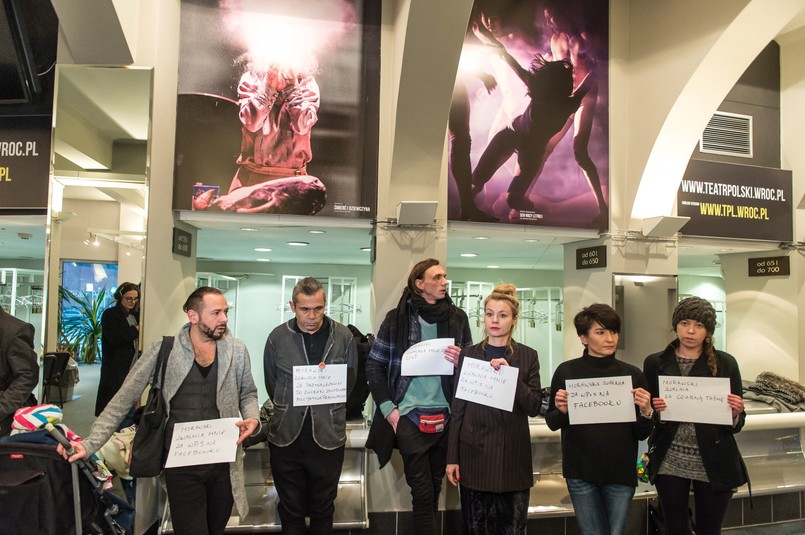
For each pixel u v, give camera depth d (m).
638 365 4.31
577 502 2.41
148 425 2.24
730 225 4.79
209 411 2.30
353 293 7.95
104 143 3.31
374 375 2.87
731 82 3.98
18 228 4.39
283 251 6.13
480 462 2.41
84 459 2.21
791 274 5.05
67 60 3.33
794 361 5.02
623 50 4.43
